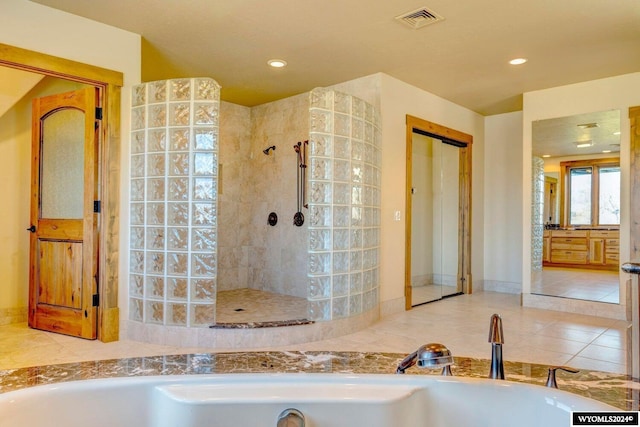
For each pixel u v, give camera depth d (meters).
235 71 4.32
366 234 3.95
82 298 3.42
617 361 2.95
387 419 1.19
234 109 5.58
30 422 1.12
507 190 5.89
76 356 2.98
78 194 3.53
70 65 3.11
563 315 4.45
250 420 1.18
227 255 5.50
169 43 3.63
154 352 3.10
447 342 3.42
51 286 3.62
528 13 3.02
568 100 4.67
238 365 1.50
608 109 4.40
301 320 3.51
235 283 5.58
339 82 4.63
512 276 5.84
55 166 3.67
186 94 3.33
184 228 3.30
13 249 4.04
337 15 3.10
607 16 3.05
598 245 4.44
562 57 3.85
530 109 4.94
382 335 3.64
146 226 3.39
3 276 3.98
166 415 1.21
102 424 1.20
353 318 3.74
